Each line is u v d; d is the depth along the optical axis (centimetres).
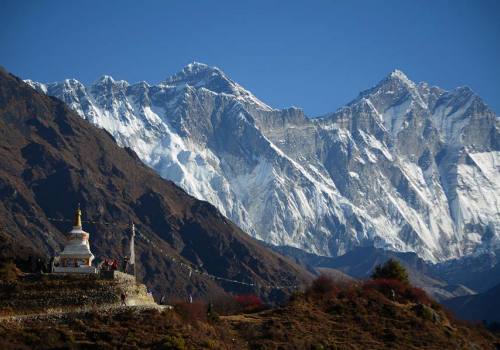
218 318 19625
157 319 17238
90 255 17800
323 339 19950
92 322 16575
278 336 19412
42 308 16675
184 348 16525
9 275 17188
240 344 18525
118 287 17325
